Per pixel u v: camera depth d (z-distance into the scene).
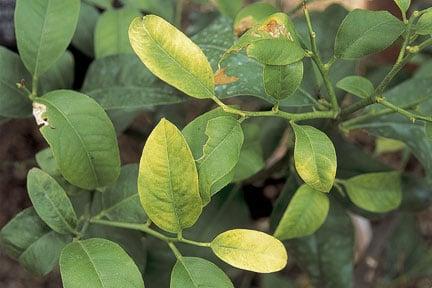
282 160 0.92
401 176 0.90
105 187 0.75
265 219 1.09
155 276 0.85
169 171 0.66
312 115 0.72
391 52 1.11
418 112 0.78
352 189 0.82
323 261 0.89
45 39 0.76
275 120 0.93
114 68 0.82
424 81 0.86
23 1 0.75
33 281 1.29
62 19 0.76
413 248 1.18
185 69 0.68
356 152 0.90
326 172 0.68
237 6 0.90
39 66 0.77
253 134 0.85
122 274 0.68
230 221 0.90
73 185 0.78
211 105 0.99
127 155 1.25
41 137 1.31
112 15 0.86
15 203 1.29
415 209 0.90
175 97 0.80
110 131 0.73
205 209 0.89
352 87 0.74
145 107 0.84
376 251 1.15
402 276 1.19
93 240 0.69
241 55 0.77
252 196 0.99
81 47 0.90
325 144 0.69
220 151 0.68
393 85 0.98
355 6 1.08
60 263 0.68
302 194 0.77
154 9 0.92
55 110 0.73
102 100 0.81
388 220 1.14
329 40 0.87
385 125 0.83
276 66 0.69
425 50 1.02
